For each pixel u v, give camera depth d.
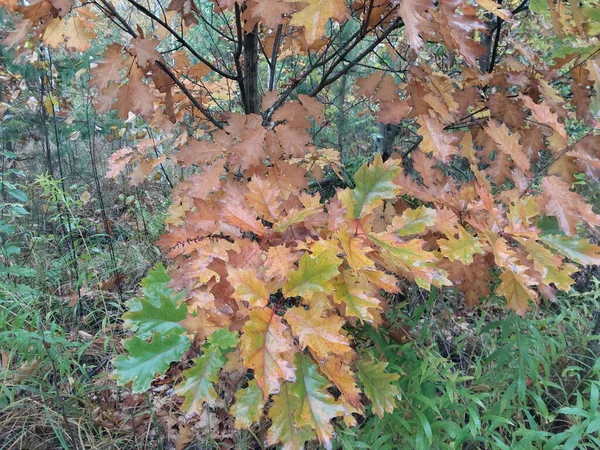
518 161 1.27
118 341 1.94
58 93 2.96
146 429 1.59
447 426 1.39
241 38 1.43
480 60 2.08
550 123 1.26
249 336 0.78
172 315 0.93
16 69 3.31
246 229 1.02
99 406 1.64
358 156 2.97
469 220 1.15
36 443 1.51
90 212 3.24
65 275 2.46
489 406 1.61
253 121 1.29
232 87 2.11
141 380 0.84
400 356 1.55
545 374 1.68
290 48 1.88
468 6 1.06
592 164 1.21
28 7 1.12
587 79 1.46
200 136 2.03
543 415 1.47
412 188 1.27
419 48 0.85
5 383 1.50
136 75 1.25
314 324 0.83
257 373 0.76
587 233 2.17
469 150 1.59
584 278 2.32
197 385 0.85
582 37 1.42
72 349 1.83
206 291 1.08
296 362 0.88
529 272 1.18
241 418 0.83
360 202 0.98
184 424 1.58
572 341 1.85
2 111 2.82
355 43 1.38
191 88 1.81
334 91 3.01
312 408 0.85
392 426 1.45
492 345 1.77
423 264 0.91
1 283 2.07
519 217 1.12
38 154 3.50
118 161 1.86
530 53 1.58
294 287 0.84
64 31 1.36
